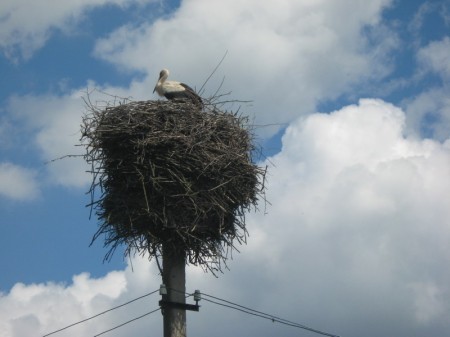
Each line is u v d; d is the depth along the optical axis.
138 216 11.98
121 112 12.80
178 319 11.24
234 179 12.66
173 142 12.34
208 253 12.23
